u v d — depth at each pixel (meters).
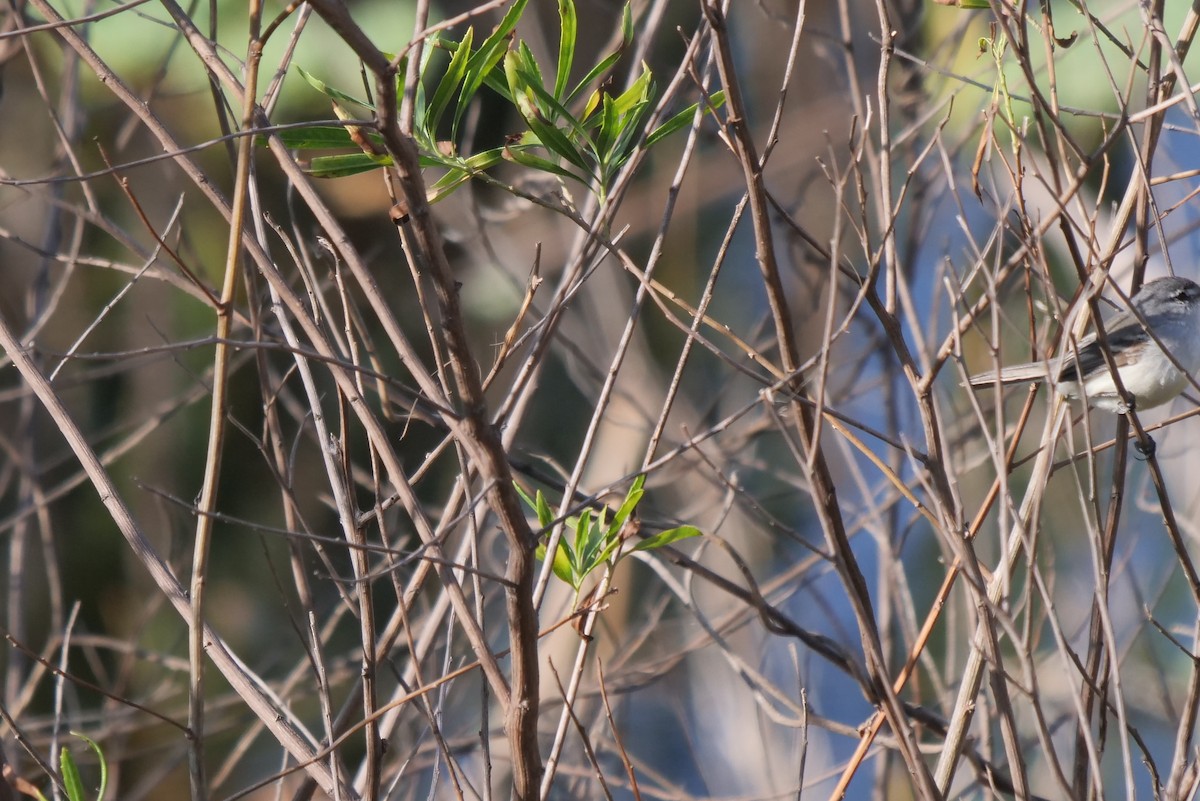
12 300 14.77
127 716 11.20
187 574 11.96
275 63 12.48
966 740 7.43
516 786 5.78
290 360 11.88
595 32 14.97
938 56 11.75
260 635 15.19
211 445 5.77
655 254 6.53
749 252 17.25
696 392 15.97
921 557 14.60
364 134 5.75
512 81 6.20
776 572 13.69
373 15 13.12
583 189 11.16
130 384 15.52
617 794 11.34
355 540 6.10
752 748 11.75
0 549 14.81
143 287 15.36
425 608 9.65
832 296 5.54
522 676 5.59
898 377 10.88
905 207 13.02
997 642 6.17
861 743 6.84
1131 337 9.49
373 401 14.03
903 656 11.31
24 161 14.24
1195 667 6.29
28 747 6.18
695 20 15.01
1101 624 6.62
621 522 6.38
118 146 10.45
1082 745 6.49
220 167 14.42
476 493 7.16
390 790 6.46
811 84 16.16
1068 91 12.35
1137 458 9.97
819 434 5.67
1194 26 6.70
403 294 15.15
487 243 10.90
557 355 14.30
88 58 6.10
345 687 14.10
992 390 11.30
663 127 6.50
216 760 13.48
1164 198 10.71
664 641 12.87
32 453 10.24
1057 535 12.69
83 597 15.19
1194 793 6.25
